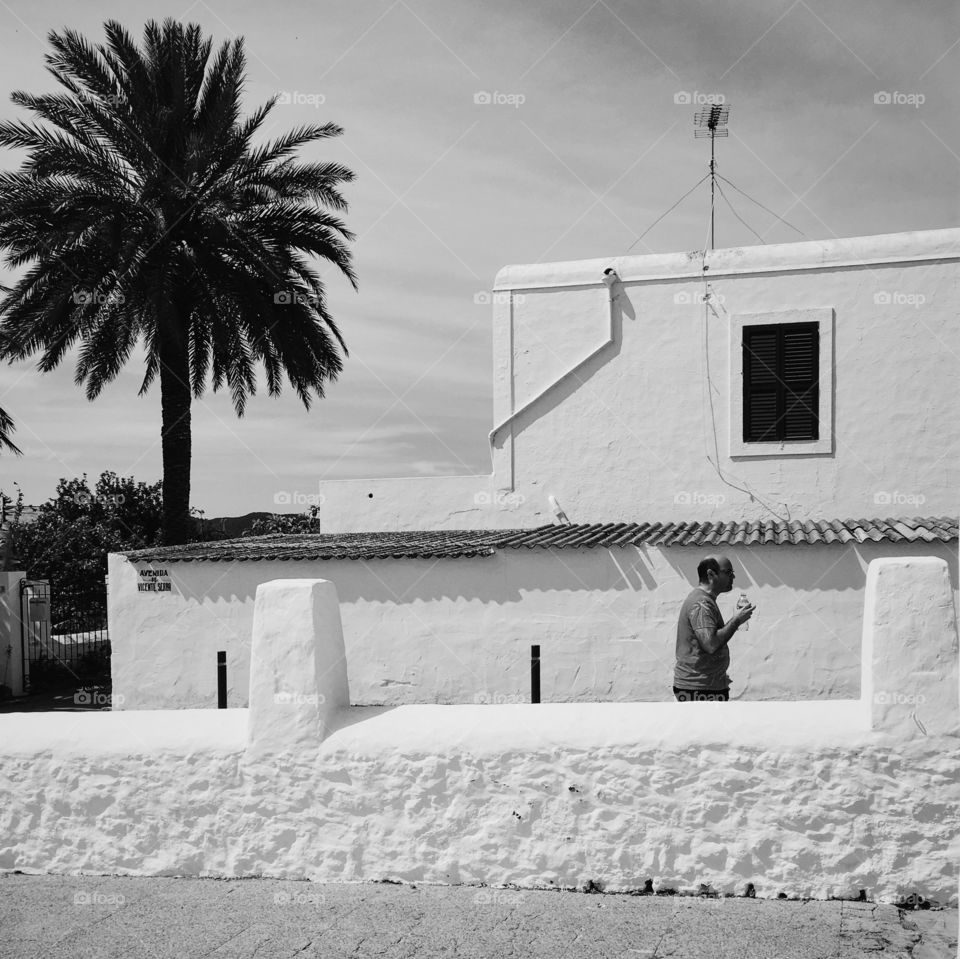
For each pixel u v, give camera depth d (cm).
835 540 1103
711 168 1667
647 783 530
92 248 1579
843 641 1105
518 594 1181
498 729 553
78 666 1819
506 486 1591
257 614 585
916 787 505
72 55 1570
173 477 1756
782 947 454
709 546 1133
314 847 568
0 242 1574
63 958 478
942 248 1391
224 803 580
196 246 1656
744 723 529
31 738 610
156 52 1664
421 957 460
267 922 508
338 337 1802
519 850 543
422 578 1208
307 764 570
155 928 508
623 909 506
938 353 1395
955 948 448
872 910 496
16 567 2188
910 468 1404
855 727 519
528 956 455
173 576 1300
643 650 1148
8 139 1566
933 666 509
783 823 516
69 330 1614
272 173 1683
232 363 1875
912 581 516
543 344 1584
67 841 597
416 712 586
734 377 1470
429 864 553
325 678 583
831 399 1431
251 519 2833
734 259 1475
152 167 1620
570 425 1556
